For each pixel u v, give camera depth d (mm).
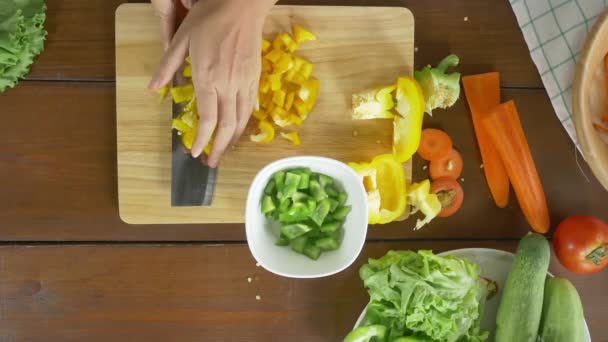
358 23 1063
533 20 1105
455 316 1008
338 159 1076
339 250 1022
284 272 987
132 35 1025
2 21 977
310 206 991
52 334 1065
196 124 1011
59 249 1064
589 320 1136
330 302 1104
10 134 1052
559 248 1086
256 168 1059
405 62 1074
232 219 1059
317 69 1063
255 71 914
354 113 1055
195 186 1026
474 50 1121
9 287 1058
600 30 951
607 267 1139
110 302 1074
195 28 879
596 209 1136
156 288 1080
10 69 1005
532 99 1135
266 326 1097
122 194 1038
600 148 986
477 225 1128
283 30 1053
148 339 1081
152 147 1039
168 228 1080
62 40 1052
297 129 1065
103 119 1066
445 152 1092
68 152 1062
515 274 1021
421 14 1109
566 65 1103
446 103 1080
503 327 1018
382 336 1023
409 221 1116
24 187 1057
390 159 1055
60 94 1058
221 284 1090
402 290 996
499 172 1115
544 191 1140
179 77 1017
